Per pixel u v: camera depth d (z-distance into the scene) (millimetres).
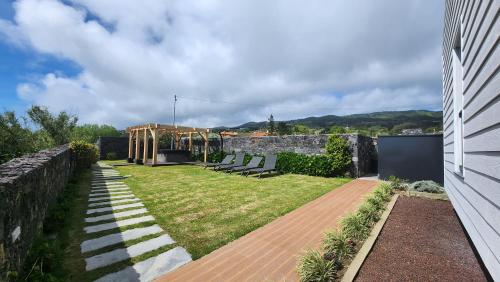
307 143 11008
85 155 10531
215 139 15391
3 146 6133
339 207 5266
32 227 2867
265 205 5312
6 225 1953
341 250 2729
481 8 2145
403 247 2994
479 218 2346
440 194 5598
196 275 2652
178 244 3365
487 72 1994
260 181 8445
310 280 2336
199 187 7301
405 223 3834
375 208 4234
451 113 4516
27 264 2430
